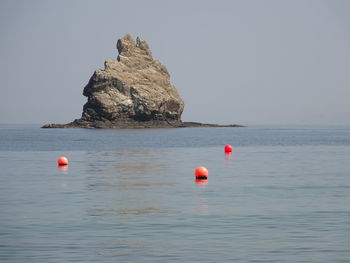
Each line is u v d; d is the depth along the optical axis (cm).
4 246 4353
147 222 5247
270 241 4494
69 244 4409
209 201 6488
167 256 4072
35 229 4941
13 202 6431
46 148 17750
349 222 5238
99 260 3978
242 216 5541
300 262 3916
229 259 3994
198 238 4600
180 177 9100
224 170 10369
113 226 5062
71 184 8131
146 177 9081
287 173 9775
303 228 4969
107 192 7269
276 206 6122
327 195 6988
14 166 11212
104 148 17762
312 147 18962
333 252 4162
